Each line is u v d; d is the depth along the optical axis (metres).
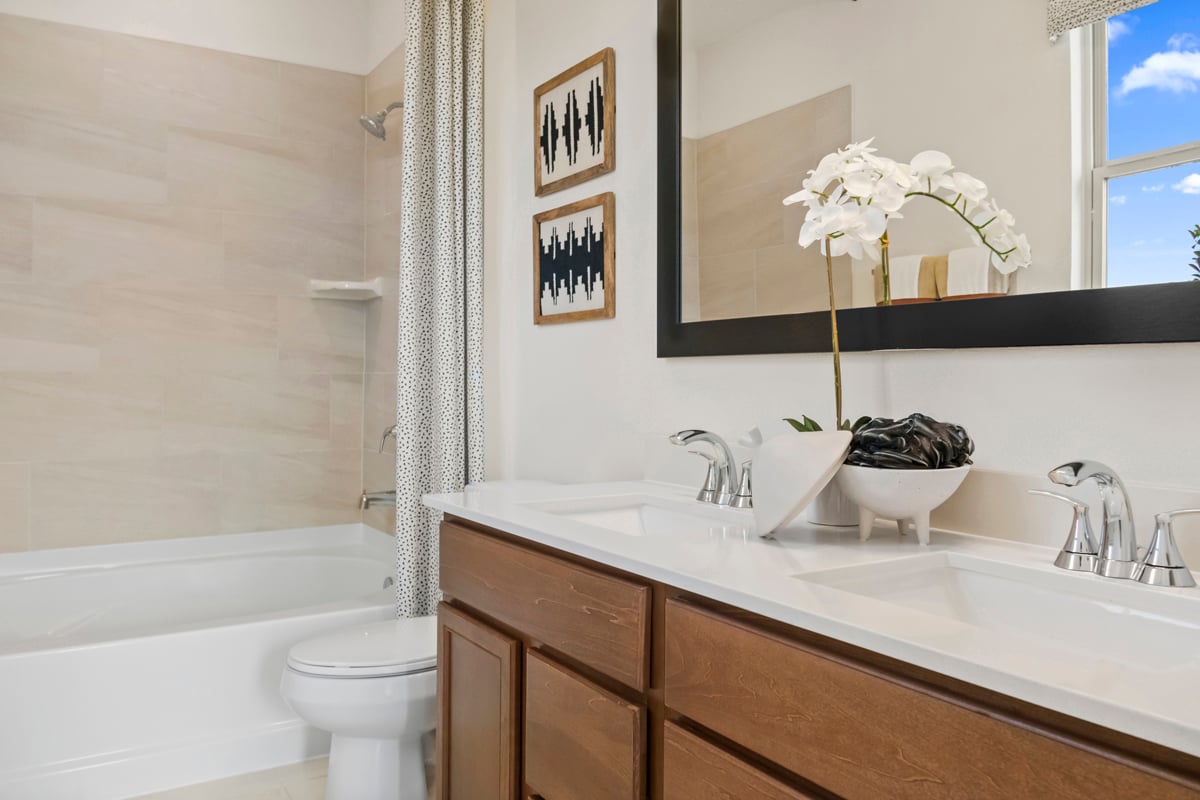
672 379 1.91
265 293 3.34
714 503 1.58
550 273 2.35
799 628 0.90
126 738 2.23
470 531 1.61
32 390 2.92
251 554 3.21
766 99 1.63
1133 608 0.91
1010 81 1.21
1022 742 0.67
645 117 2.00
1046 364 1.18
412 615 2.44
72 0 2.98
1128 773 0.61
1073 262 1.13
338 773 2.03
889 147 1.39
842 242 1.33
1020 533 1.19
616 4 2.09
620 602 1.17
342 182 3.51
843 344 1.46
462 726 1.61
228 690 2.36
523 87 2.51
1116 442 1.10
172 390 3.16
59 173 2.96
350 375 3.53
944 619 0.82
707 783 1.01
